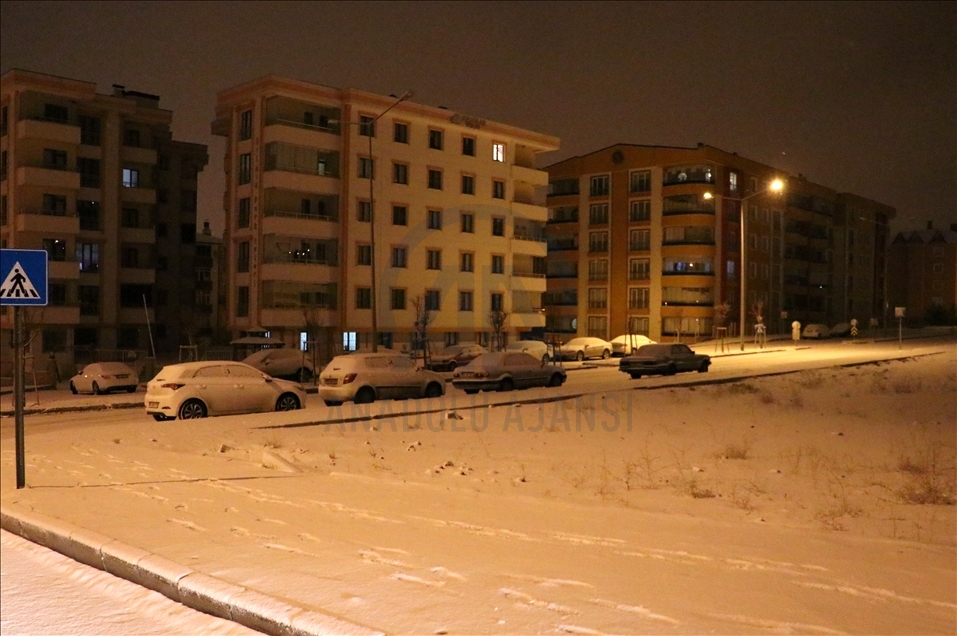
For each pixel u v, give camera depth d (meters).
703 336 68.62
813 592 5.50
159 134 63.84
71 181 54.78
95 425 21.17
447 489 9.92
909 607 5.17
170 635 5.55
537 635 4.77
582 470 11.38
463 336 57.31
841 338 43.84
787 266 59.66
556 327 77.81
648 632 4.74
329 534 7.56
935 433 13.81
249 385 20.97
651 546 6.91
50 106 55.00
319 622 5.09
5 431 20.89
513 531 7.58
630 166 73.38
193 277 69.88
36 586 6.82
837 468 11.05
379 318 53.34
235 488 10.24
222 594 5.76
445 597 5.51
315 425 17.48
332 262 53.44
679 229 70.50
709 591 5.54
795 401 20.14
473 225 58.50
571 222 77.38
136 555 6.88
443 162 56.81
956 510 8.39
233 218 54.28
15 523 8.82
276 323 50.84
